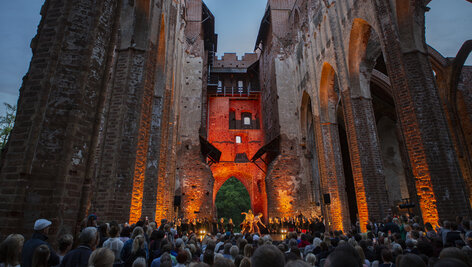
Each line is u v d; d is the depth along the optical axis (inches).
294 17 1125.1
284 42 1166.3
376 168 589.6
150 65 467.5
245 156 1239.5
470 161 775.1
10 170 212.1
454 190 389.1
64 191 220.5
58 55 243.1
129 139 403.2
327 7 773.9
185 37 1142.3
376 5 540.7
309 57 939.3
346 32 677.3
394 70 482.9
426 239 275.0
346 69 674.2
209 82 1346.0
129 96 425.4
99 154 389.4
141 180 410.0
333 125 835.4
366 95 652.7
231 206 1841.8
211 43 1336.1
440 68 845.8
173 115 785.6
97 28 270.1
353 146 625.0
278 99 1080.2
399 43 481.4
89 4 270.7
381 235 301.7
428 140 422.3
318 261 225.9
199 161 997.8
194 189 959.6
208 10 1253.1
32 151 215.5
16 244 133.3
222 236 397.7
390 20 505.4
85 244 151.3
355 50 666.8
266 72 1266.0
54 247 205.0
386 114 1032.2
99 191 373.4
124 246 190.7
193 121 1051.9
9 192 206.1
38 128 221.6
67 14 256.4
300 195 963.3
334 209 761.0
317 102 861.2
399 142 958.4
